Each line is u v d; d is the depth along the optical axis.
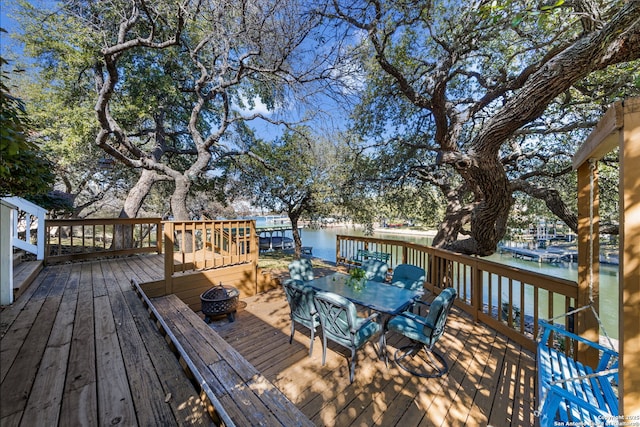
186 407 1.42
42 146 5.84
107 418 1.33
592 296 2.34
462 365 2.59
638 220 1.12
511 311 3.13
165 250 3.84
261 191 10.08
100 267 4.62
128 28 4.71
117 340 2.11
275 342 3.08
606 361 1.92
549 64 2.50
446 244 6.32
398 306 2.65
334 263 8.54
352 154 7.60
